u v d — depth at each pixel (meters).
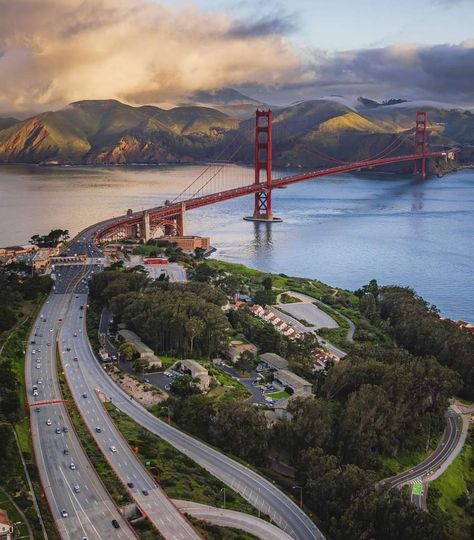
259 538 174.88
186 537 166.62
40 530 162.62
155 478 193.62
